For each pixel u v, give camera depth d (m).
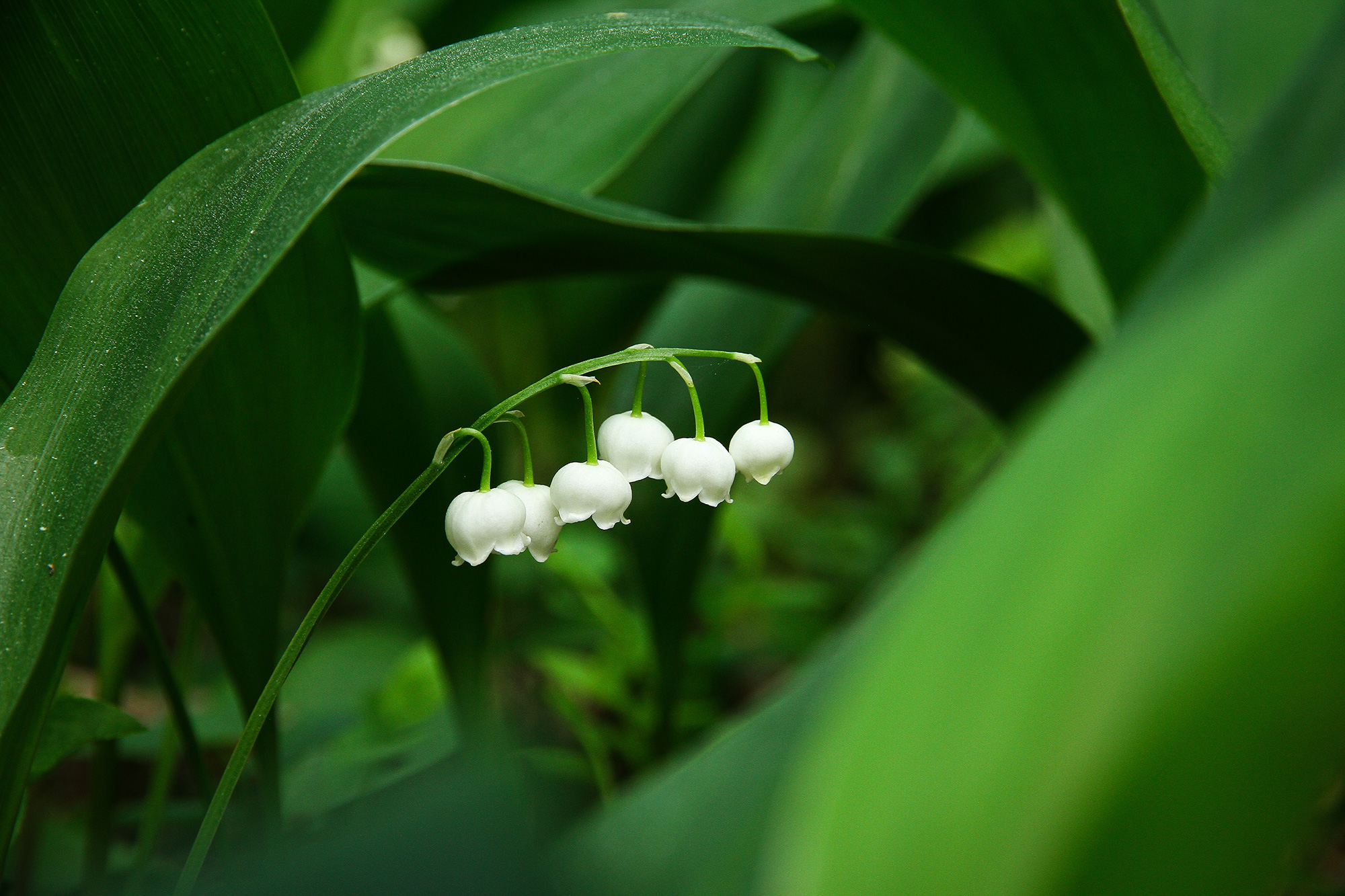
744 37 0.30
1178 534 0.17
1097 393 0.20
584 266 0.36
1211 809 0.17
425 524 0.37
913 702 0.18
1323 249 0.18
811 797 0.17
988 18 0.33
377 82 0.30
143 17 0.30
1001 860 0.17
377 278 0.36
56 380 0.29
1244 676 0.16
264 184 0.29
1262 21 0.38
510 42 0.30
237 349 0.32
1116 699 0.17
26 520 0.28
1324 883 0.33
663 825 0.27
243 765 0.30
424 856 0.27
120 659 0.37
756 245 0.34
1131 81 0.33
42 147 0.31
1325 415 0.16
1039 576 0.18
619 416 0.31
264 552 0.33
